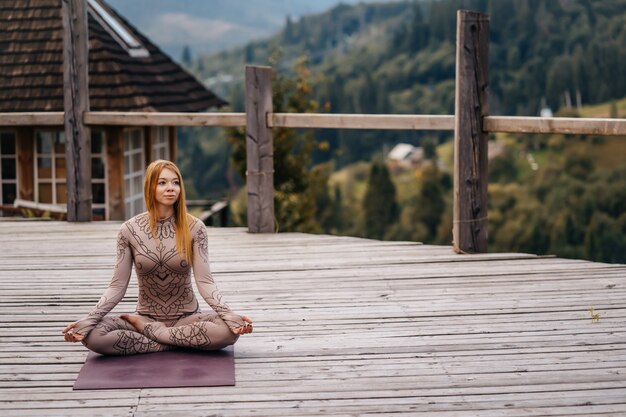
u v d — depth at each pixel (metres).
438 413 4.41
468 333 5.69
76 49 9.41
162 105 15.21
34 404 4.54
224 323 5.22
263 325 5.87
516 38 101.88
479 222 8.06
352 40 158.50
